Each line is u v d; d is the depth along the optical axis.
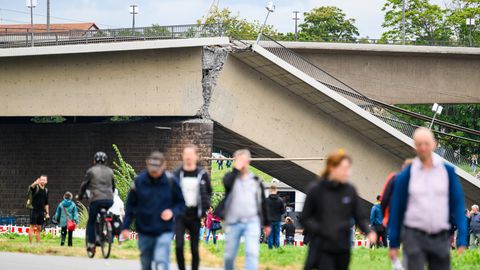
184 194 30.72
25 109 92.94
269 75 95.75
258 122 97.19
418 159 23.56
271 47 95.38
